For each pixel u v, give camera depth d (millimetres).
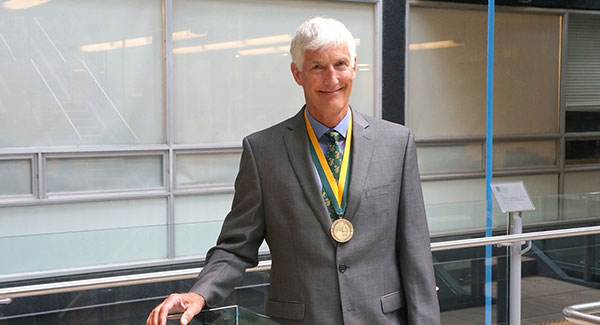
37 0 5238
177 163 5797
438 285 4062
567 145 7789
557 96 7703
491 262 4238
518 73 7461
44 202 5297
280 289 2018
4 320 2861
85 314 3008
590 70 7898
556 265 4441
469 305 4168
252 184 2035
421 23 6883
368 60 6602
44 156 5301
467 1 7094
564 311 2301
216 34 5906
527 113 7547
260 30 6086
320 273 1964
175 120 5781
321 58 1896
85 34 5422
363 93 6605
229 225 2076
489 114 5578
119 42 5547
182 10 5750
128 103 5605
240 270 2027
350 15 6484
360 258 1973
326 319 1957
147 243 3641
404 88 6789
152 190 5695
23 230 5254
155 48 5684
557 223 4602
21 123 5238
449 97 7082
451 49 7055
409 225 2035
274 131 2074
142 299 3182
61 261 3416
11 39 5172
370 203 1981
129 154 5598
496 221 4434
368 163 2002
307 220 1971
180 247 3746
